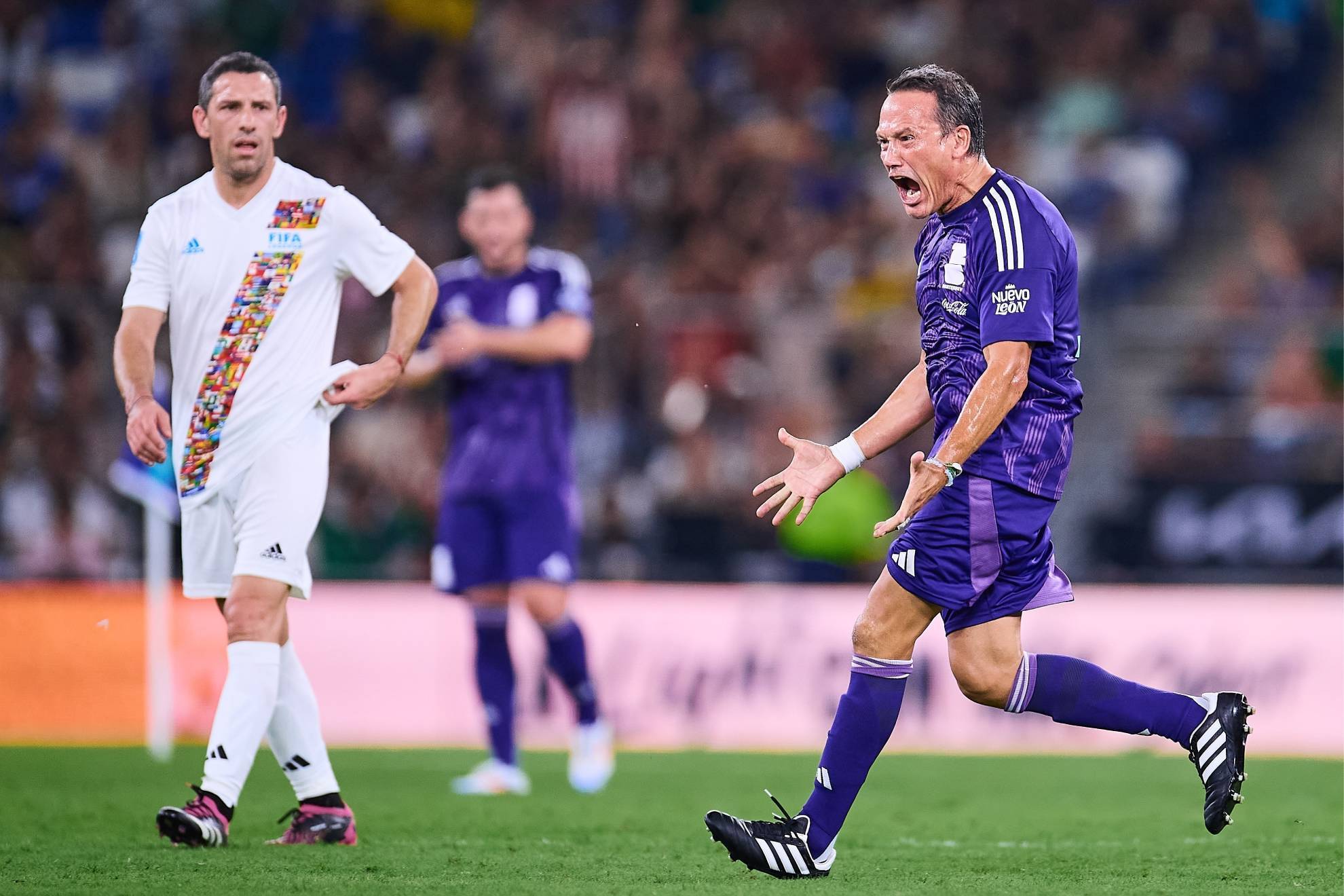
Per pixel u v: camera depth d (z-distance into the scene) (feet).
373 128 181.68
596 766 89.20
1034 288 49.16
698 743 120.67
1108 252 179.22
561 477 87.10
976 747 120.67
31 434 131.64
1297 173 193.57
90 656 119.03
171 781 90.99
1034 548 50.85
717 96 193.36
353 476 138.10
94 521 131.54
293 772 61.00
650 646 121.39
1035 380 50.37
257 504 57.36
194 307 57.98
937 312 51.39
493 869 54.19
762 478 139.44
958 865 56.59
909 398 53.36
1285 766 107.55
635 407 139.33
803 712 121.19
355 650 121.29
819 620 122.01
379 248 59.57
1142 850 62.95
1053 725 121.39
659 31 195.72
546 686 120.26
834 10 201.05
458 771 100.68
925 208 50.98
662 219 181.57
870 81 199.21
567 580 86.89
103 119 178.60
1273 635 121.19
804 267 175.42
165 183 172.86
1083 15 199.72
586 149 182.80
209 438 57.82
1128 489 140.77
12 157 169.48
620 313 140.56
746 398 140.87
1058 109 193.67
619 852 60.54
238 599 57.00
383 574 131.85
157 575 105.50
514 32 193.77
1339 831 71.67
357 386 58.54
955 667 51.93
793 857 51.01
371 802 82.48
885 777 99.96
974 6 200.95
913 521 51.39
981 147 51.31
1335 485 139.33
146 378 57.72
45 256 162.40
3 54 180.45
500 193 86.94
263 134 57.62
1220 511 139.85
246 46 184.65
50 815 72.74
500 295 87.97
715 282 173.68
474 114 185.98
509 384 86.38
